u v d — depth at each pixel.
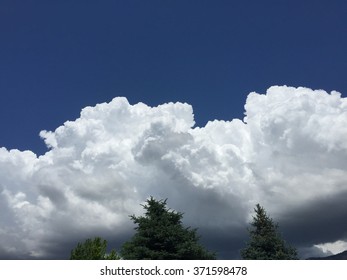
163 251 34.41
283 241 45.22
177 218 37.09
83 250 31.28
